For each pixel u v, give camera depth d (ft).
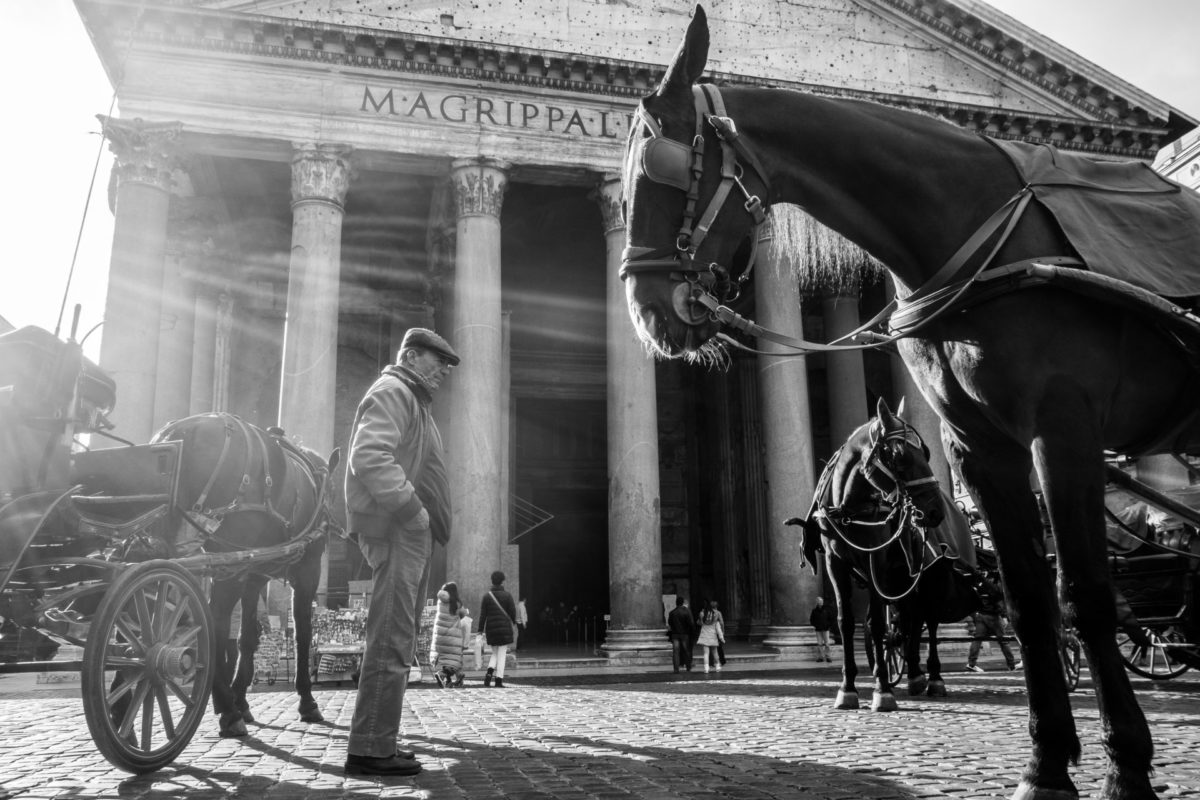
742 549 117.50
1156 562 30.78
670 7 92.02
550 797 16.37
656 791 16.96
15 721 34.50
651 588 79.87
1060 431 11.19
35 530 20.06
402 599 19.13
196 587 22.75
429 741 26.23
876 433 30.76
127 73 78.89
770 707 36.45
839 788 16.88
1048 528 30.55
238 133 79.97
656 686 53.36
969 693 40.40
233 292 106.93
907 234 12.63
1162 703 33.81
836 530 33.24
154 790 18.08
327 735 27.81
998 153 13.11
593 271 125.18
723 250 11.91
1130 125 95.09
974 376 11.99
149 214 76.89
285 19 80.74
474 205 83.61
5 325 21.93
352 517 19.01
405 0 86.28
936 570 36.76
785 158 12.59
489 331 80.84
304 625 32.68
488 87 86.17
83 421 23.22
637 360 83.71
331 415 77.00
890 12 95.20
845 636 34.78
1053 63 93.40
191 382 98.48
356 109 83.10
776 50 91.97
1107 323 11.69
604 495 130.11
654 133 11.90
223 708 27.63
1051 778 11.95
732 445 120.78
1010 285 11.58
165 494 23.57
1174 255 12.44
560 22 89.20
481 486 76.89
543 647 108.58
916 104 89.51
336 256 80.28
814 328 118.21
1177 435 12.69
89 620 24.72
